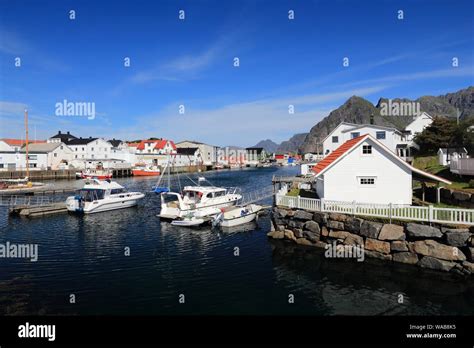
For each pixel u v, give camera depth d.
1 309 13.07
